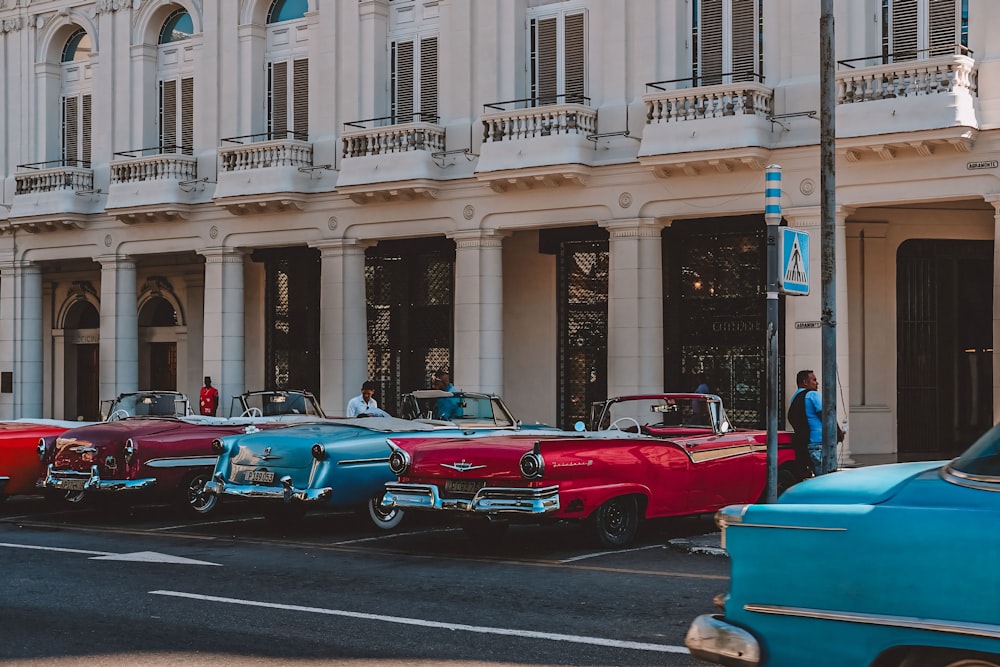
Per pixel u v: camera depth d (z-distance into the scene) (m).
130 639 8.05
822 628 5.06
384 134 24.39
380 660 7.40
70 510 17.09
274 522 14.72
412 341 27.09
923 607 4.80
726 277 22.67
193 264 31.44
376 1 25.38
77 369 34.38
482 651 7.61
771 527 5.24
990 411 23.38
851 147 19.00
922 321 22.92
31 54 30.94
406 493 12.14
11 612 9.01
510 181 22.70
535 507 11.36
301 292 28.45
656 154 20.69
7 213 31.16
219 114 27.78
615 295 22.08
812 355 19.97
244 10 27.41
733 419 22.56
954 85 18.17
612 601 9.34
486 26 23.94
